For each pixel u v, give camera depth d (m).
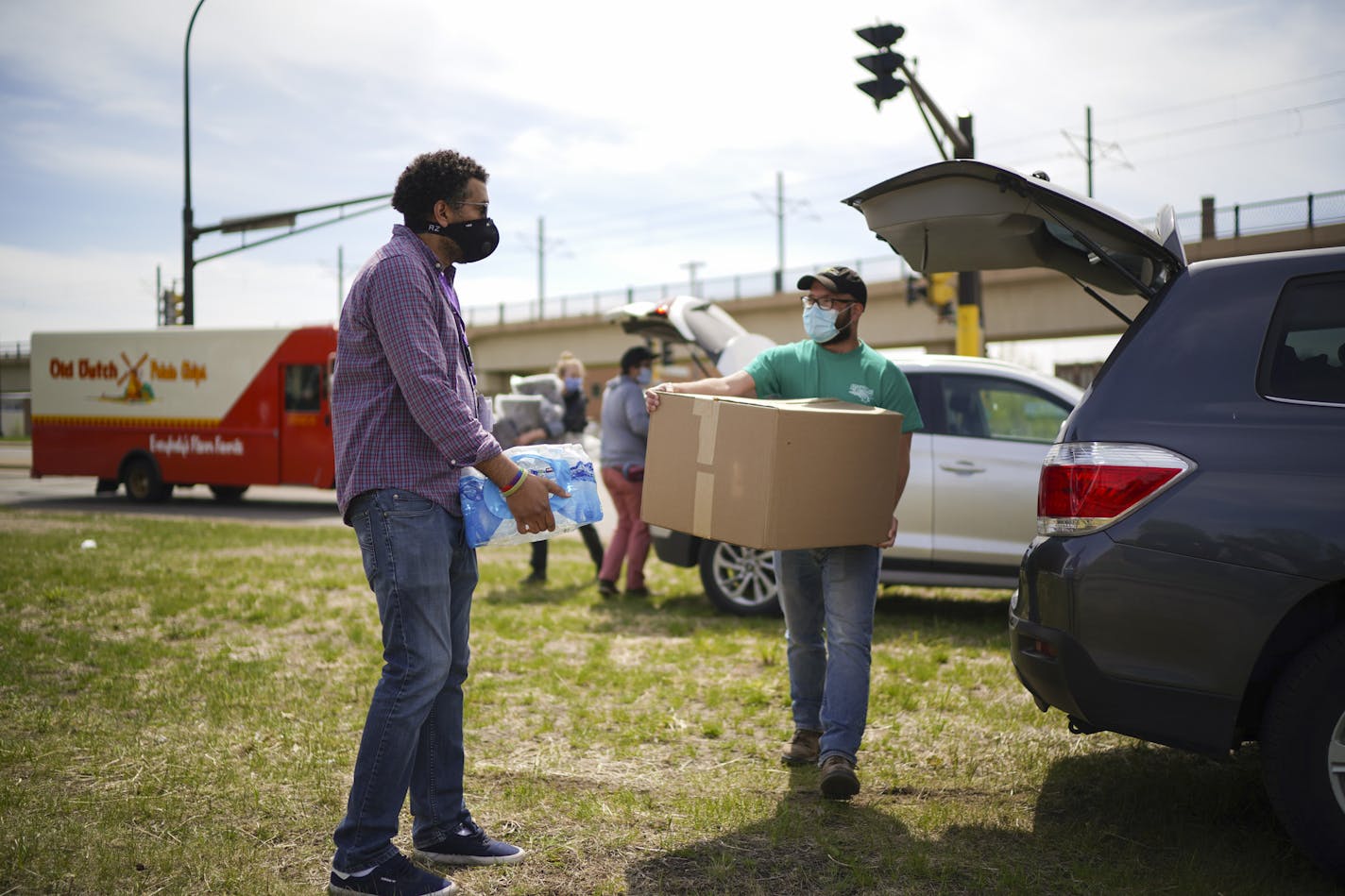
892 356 7.10
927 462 6.68
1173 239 3.34
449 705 3.09
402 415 2.84
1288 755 2.82
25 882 2.83
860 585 3.64
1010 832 3.32
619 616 7.12
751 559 7.11
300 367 16.56
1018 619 3.26
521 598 7.89
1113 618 2.98
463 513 2.90
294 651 5.85
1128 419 3.07
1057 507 3.13
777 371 3.83
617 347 49.06
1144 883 2.92
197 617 6.78
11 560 9.00
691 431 3.46
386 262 2.81
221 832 3.22
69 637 5.98
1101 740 4.26
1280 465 2.87
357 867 2.80
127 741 4.14
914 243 3.84
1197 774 3.84
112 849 3.07
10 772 3.75
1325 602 2.86
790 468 3.25
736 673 5.44
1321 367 2.94
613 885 2.93
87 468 17.95
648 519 3.58
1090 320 33.03
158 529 12.12
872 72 11.02
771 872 3.01
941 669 5.51
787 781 3.80
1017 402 6.72
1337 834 2.78
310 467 16.45
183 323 19.44
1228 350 3.05
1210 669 2.87
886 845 3.19
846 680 3.58
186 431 17.20
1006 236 3.69
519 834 3.29
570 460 3.04
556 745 4.23
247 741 4.17
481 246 3.00
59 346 18.05
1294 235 22.70
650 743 4.29
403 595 2.82
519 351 53.12
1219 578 2.86
